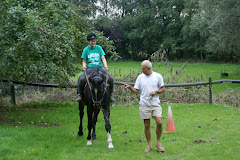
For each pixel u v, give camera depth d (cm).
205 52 4619
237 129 731
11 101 1196
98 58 630
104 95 571
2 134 657
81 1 5288
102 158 521
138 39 5553
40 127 771
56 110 1041
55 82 1350
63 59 930
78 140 654
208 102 1185
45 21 905
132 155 538
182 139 645
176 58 4900
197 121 834
